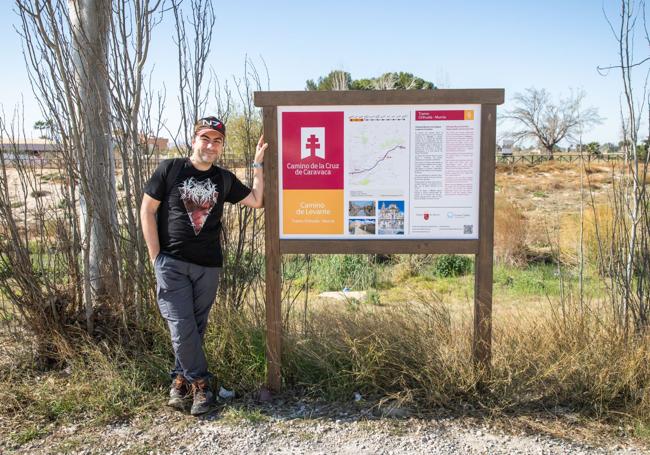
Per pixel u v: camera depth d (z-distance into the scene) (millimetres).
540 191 20578
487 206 3875
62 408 3740
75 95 4414
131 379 4086
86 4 4672
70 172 4516
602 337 4156
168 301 3713
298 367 4148
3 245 4398
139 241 4598
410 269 9492
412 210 3926
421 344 4086
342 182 3924
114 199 4770
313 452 3266
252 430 3533
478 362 3955
